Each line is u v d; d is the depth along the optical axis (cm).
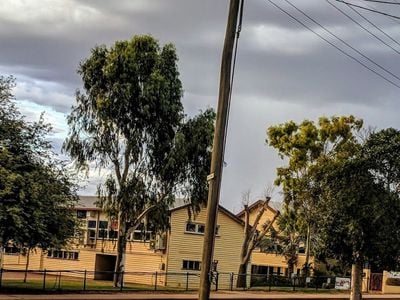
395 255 2231
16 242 2825
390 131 2280
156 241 4941
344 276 5312
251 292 3866
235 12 1567
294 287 4441
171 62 3888
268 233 6041
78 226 3225
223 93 1538
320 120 5369
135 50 3803
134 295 3084
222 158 1524
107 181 3806
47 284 3584
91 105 3762
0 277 2962
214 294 3444
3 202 2752
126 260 5128
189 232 5022
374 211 2162
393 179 2219
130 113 3753
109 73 3700
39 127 3055
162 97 3734
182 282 4909
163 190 3853
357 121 5366
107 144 3747
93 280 4878
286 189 5250
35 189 2805
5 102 3019
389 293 4850
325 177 2309
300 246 6256
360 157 2248
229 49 1554
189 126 3847
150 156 3828
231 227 5331
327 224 2286
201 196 3847
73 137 3756
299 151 5319
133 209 3800
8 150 2903
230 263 5272
